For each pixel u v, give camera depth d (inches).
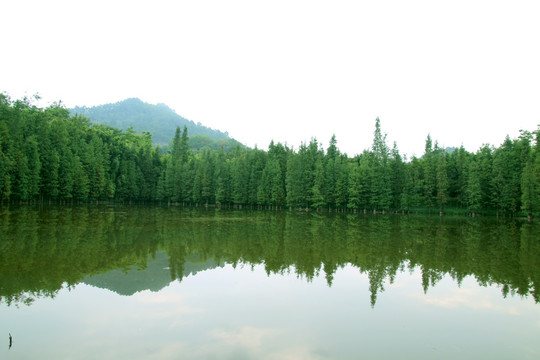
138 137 5782.5
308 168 3681.1
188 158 4931.1
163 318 565.0
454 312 629.6
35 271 805.9
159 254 1046.4
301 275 854.5
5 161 2367.1
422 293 734.5
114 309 598.5
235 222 2069.4
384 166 3427.7
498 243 1416.1
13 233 1283.2
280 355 453.7
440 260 1066.1
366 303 665.0
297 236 1502.2
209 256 1042.1
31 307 598.5
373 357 457.4
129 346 466.3
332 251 1167.0
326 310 622.8
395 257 1097.4
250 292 711.7
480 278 863.1
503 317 609.3
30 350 449.7
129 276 800.3
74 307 602.5
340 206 3521.2
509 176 3016.7
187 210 3120.1
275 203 3809.1
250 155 4168.3
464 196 3292.3
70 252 1005.8
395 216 2965.1
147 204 4069.9
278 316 588.1
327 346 484.4
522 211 2842.0
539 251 1235.2
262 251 1140.5
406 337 521.7
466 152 3890.3
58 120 3331.7
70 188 2925.7
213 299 663.1
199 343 480.4
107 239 1254.9
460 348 491.5
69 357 433.7
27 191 2554.1
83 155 3193.9
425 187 3380.9
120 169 3814.0
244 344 481.4
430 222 2380.7
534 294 737.6
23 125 2694.4
